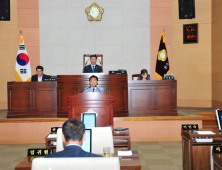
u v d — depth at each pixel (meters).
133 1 8.95
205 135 3.54
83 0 8.93
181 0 8.35
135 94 5.83
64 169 1.36
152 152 4.96
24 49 8.20
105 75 5.69
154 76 8.96
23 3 8.80
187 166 3.75
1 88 8.54
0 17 8.26
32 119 5.66
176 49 8.80
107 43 8.96
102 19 8.95
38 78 6.21
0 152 5.08
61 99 5.70
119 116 5.74
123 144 3.99
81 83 5.66
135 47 8.97
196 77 8.57
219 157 2.49
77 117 3.71
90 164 1.36
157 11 8.91
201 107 8.48
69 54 8.91
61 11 8.90
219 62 7.82
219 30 7.79
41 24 8.87
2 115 6.45
